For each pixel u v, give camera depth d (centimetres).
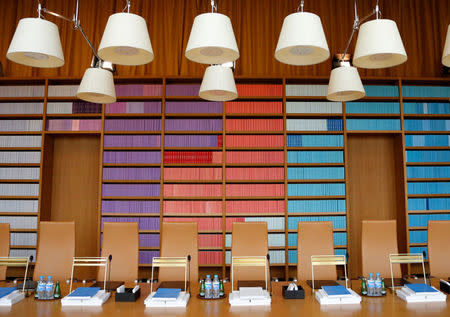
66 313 231
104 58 243
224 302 256
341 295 253
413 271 538
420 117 551
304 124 529
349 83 311
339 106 534
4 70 564
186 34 566
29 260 300
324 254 372
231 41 220
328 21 568
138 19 226
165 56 560
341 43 564
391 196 561
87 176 564
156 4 571
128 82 557
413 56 567
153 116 539
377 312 231
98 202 522
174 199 535
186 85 535
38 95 541
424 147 533
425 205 527
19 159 531
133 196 523
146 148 526
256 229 372
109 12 572
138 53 246
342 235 519
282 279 521
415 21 575
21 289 289
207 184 528
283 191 522
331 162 527
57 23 569
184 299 252
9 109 538
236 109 531
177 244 367
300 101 551
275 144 528
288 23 227
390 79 541
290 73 557
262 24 566
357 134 563
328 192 523
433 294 259
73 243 372
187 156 527
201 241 511
